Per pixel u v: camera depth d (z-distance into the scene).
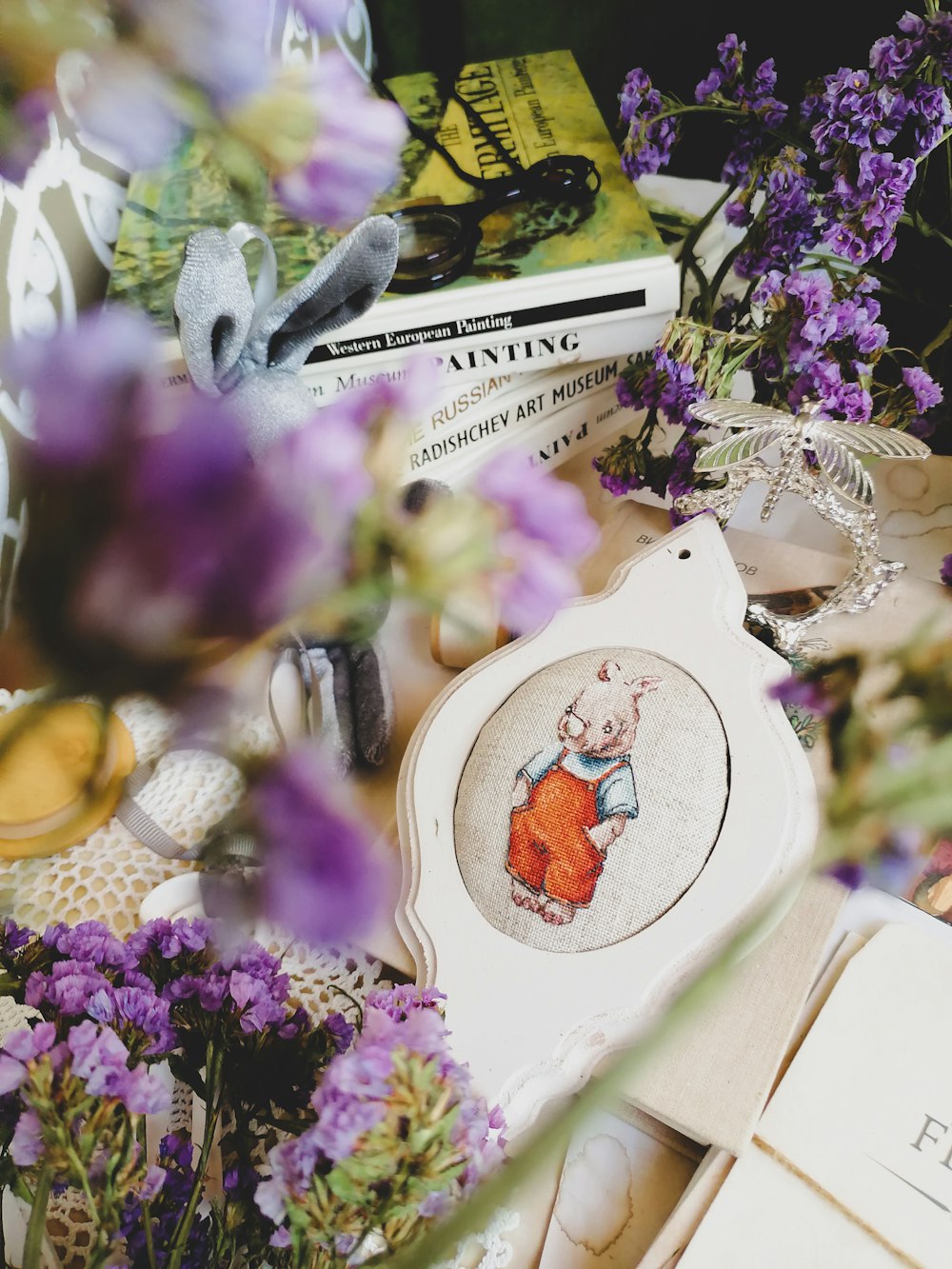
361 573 0.17
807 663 0.51
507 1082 0.43
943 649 0.24
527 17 0.66
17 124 0.18
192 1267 0.35
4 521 0.50
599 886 0.45
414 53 0.68
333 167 0.19
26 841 0.47
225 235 0.42
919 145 0.48
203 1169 0.34
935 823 0.19
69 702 0.15
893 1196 0.42
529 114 0.60
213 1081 0.35
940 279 0.58
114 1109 0.32
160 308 0.50
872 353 0.51
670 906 0.44
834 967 0.45
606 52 0.67
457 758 0.48
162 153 0.18
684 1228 0.42
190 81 0.17
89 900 0.48
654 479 0.55
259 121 0.18
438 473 0.58
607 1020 0.43
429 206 0.56
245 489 0.14
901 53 0.47
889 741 0.21
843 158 0.49
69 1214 0.42
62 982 0.34
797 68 0.63
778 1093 0.43
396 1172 0.29
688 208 0.63
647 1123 0.45
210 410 0.15
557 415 0.60
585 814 0.45
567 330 0.55
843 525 0.49
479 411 0.58
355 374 0.55
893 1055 0.43
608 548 0.56
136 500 0.14
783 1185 0.42
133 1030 0.34
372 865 0.17
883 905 0.46
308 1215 0.30
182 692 0.15
